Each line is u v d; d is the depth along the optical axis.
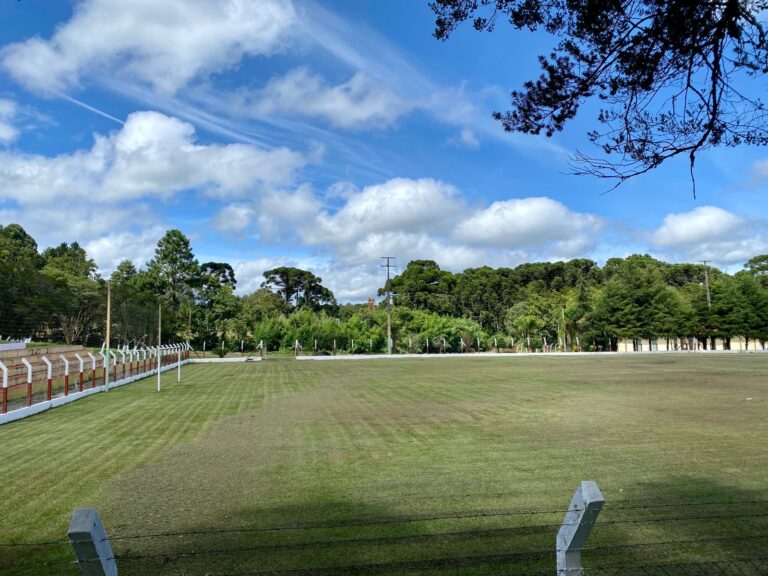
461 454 8.81
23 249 50.78
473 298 86.25
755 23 4.70
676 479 7.16
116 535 5.24
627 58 5.23
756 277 78.25
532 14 5.35
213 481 7.20
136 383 23.25
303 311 64.50
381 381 23.56
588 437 10.23
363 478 7.32
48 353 21.05
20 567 4.56
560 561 2.79
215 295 61.06
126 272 60.91
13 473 7.71
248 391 19.47
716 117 4.99
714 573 4.37
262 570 4.44
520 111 5.83
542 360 43.06
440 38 5.73
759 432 10.62
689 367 31.56
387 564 4.54
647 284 64.19
